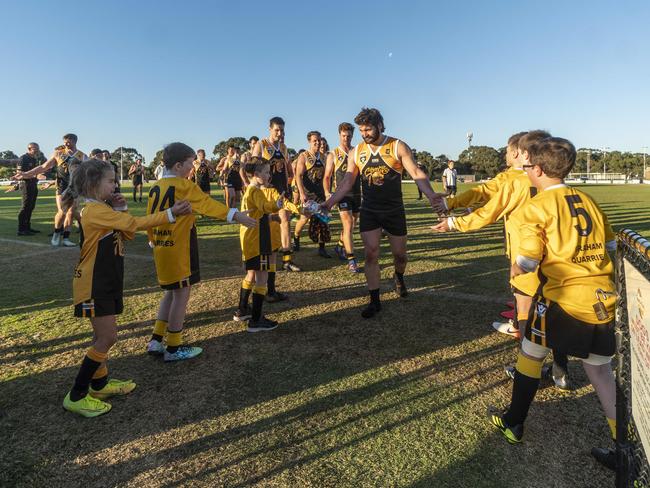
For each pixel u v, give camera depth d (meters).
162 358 3.35
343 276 5.84
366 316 4.18
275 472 2.10
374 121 4.17
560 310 2.06
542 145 2.19
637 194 25.55
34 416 2.57
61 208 7.71
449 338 3.69
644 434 1.45
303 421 2.51
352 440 2.34
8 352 3.42
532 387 2.22
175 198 3.12
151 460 2.18
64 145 7.68
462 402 2.71
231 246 8.12
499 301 4.67
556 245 2.07
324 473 2.09
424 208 16.16
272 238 4.16
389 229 4.46
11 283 5.37
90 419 2.54
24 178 7.46
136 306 4.56
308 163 7.86
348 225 6.18
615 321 2.00
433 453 2.23
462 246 8.16
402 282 4.81
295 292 5.09
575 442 2.33
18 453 2.23
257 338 3.71
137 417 2.56
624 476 1.80
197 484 2.01
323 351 3.45
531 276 2.67
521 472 2.10
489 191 3.41
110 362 3.28
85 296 2.50
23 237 8.81
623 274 1.82
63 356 3.36
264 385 2.92
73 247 7.75
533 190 2.97
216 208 3.13
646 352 1.42
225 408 2.64
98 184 2.57
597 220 2.10
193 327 3.99
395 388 2.88
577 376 3.08
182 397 2.78
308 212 4.28
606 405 2.13
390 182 4.29
